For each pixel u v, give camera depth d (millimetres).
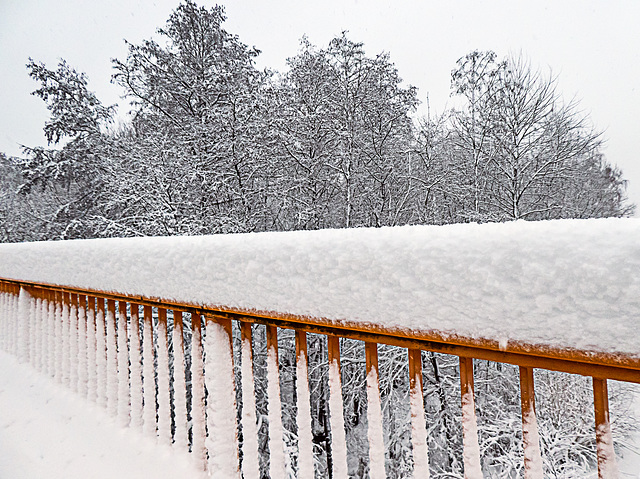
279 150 9195
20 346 2559
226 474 1180
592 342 496
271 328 1129
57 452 1656
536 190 9930
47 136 10445
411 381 828
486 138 9930
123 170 8586
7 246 2506
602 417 601
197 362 1357
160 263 1256
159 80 9023
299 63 10000
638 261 466
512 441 6305
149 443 1526
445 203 10398
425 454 805
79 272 1686
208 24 9445
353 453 7523
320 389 7895
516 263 560
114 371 1763
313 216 9000
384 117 9930
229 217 7695
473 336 608
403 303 683
